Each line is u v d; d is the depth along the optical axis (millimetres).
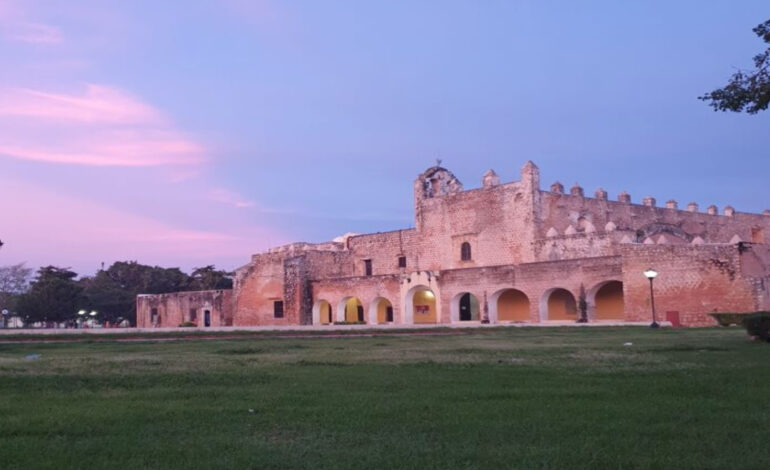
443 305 54469
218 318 69000
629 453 6121
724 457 5953
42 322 95625
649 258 41812
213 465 5844
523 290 49562
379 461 5914
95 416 8133
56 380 11883
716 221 73438
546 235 57406
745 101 14617
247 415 8172
